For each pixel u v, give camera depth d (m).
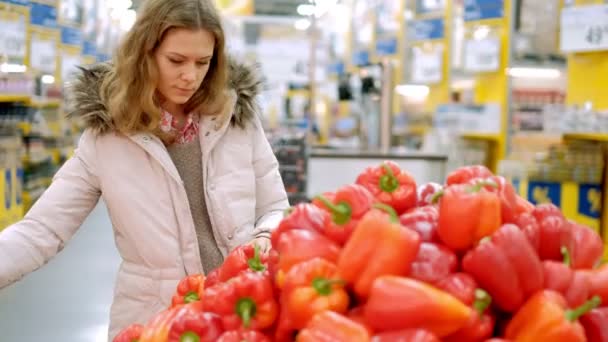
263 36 17.92
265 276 1.50
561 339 1.25
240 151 2.38
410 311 1.21
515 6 8.02
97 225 9.01
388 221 1.31
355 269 1.31
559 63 8.14
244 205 2.37
